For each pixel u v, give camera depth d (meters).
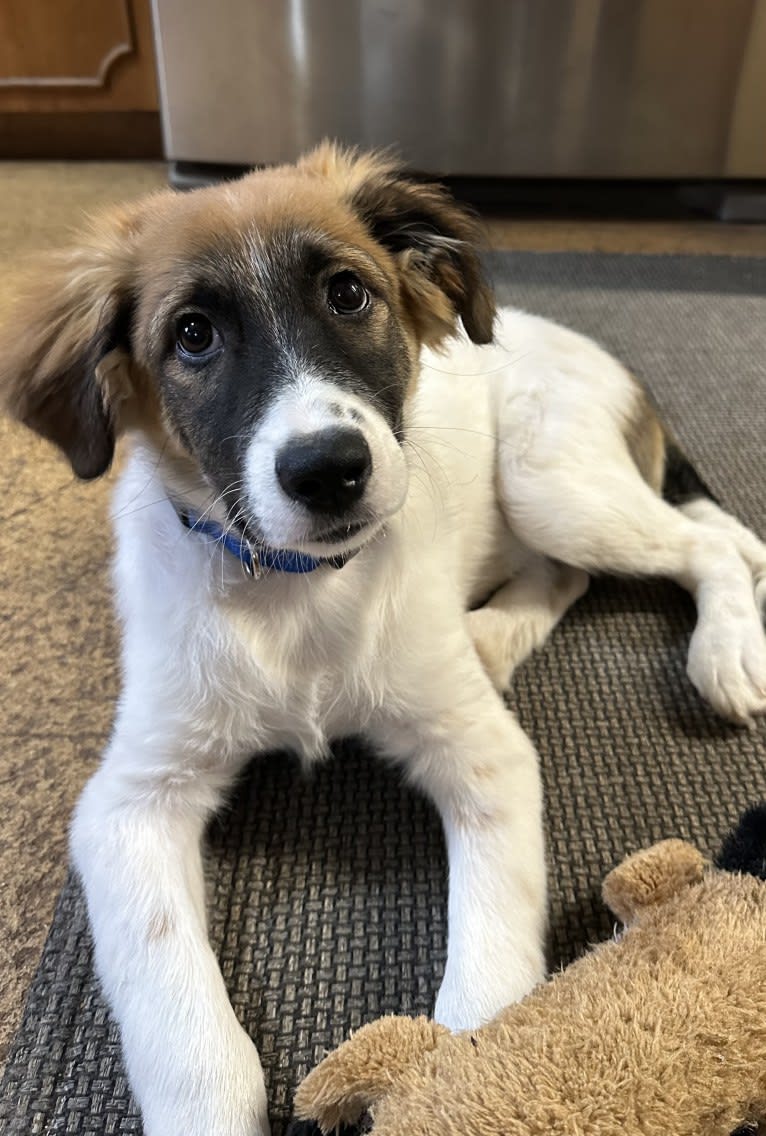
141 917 0.29
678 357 0.68
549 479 0.43
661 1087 0.21
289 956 0.31
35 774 0.38
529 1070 0.21
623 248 0.90
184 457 0.31
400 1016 0.25
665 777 0.36
